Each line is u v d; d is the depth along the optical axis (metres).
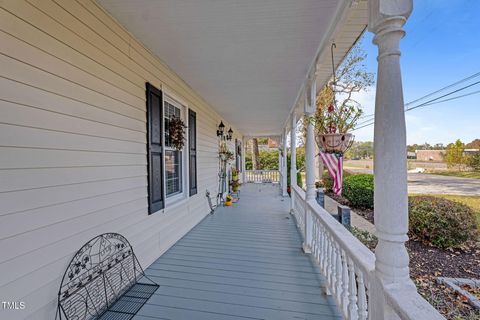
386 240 1.09
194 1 1.90
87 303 1.87
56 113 1.63
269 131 11.44
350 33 2.35
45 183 1.55
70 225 1.74
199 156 5.05
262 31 2.34
